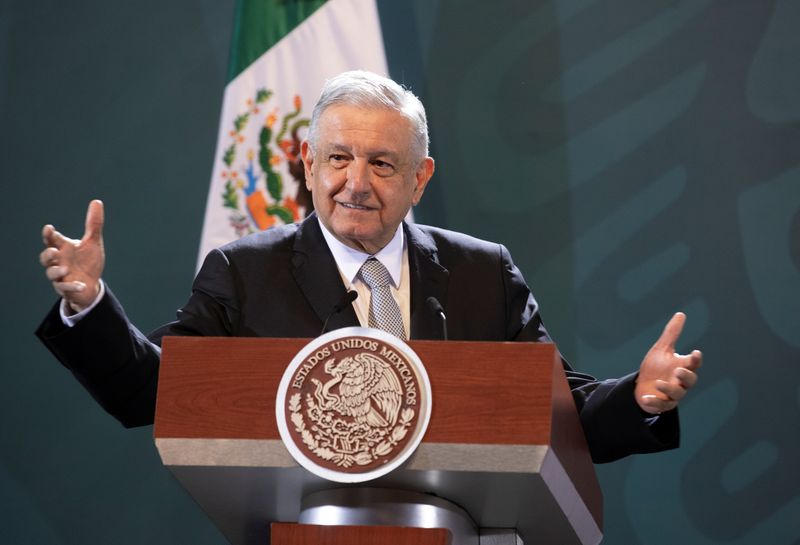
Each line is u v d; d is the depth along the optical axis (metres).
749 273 15.32
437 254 7.86
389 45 16.64
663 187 15.77
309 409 5.39
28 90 17.08
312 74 15.12
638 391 6.42
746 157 15.68
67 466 15.76
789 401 14.89
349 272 7.51
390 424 5.32
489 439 5.27
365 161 7.18
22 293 16.38
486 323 7.61
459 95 16.44
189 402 5.49
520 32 16.52
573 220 15.88
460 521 5.84
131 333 6.40
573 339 15.48
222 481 5.65
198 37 17.14
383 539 5.19
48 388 16.03
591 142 16.08
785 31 15.94
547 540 6.53
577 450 6.05
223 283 7.39
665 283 15.48
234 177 14.96
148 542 15.47
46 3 17.39
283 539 5.22
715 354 15.13
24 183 16.75
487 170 16.17
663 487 14.84
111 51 17.17
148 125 16.88
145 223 16.53
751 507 14.66
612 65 16.25
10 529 15.56
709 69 16.03
